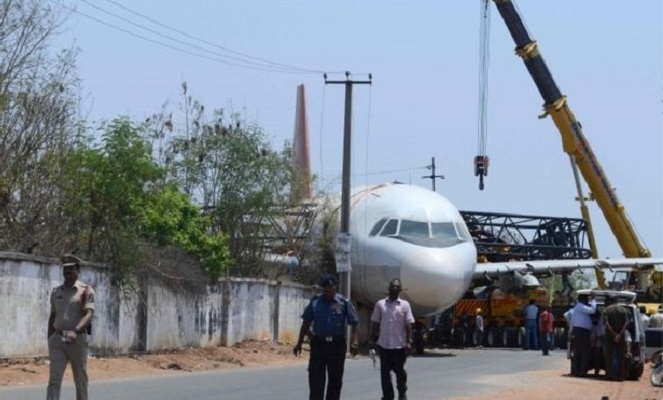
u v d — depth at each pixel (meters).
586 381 26.88
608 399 20.70
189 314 31.34
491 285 47.84
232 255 38.34
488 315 47.31
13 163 27.19
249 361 30.42
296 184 42.16
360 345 37.75
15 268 23.45
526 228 54.84
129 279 27.92
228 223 38.66
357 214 38.19
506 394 21.91
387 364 18.20
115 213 28.80
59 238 27.80
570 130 50.75
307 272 41.75
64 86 28.62
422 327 38.06
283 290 38.44
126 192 28.86
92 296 15.27
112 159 28.83
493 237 53.62
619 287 52.72
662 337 33.66
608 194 51.53
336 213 41.53
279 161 40.78
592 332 28.22
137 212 29.72
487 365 32.00
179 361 28.02
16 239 27.00
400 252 35.91
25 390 19.66
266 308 37.03
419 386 23.19
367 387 22.39
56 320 15.10
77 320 15.12
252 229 39.06
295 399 19.20
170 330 30.19
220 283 33.41
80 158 28.61
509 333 46.88
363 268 37.12
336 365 16.03
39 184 27.75
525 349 45.28
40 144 27.91
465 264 36.41
